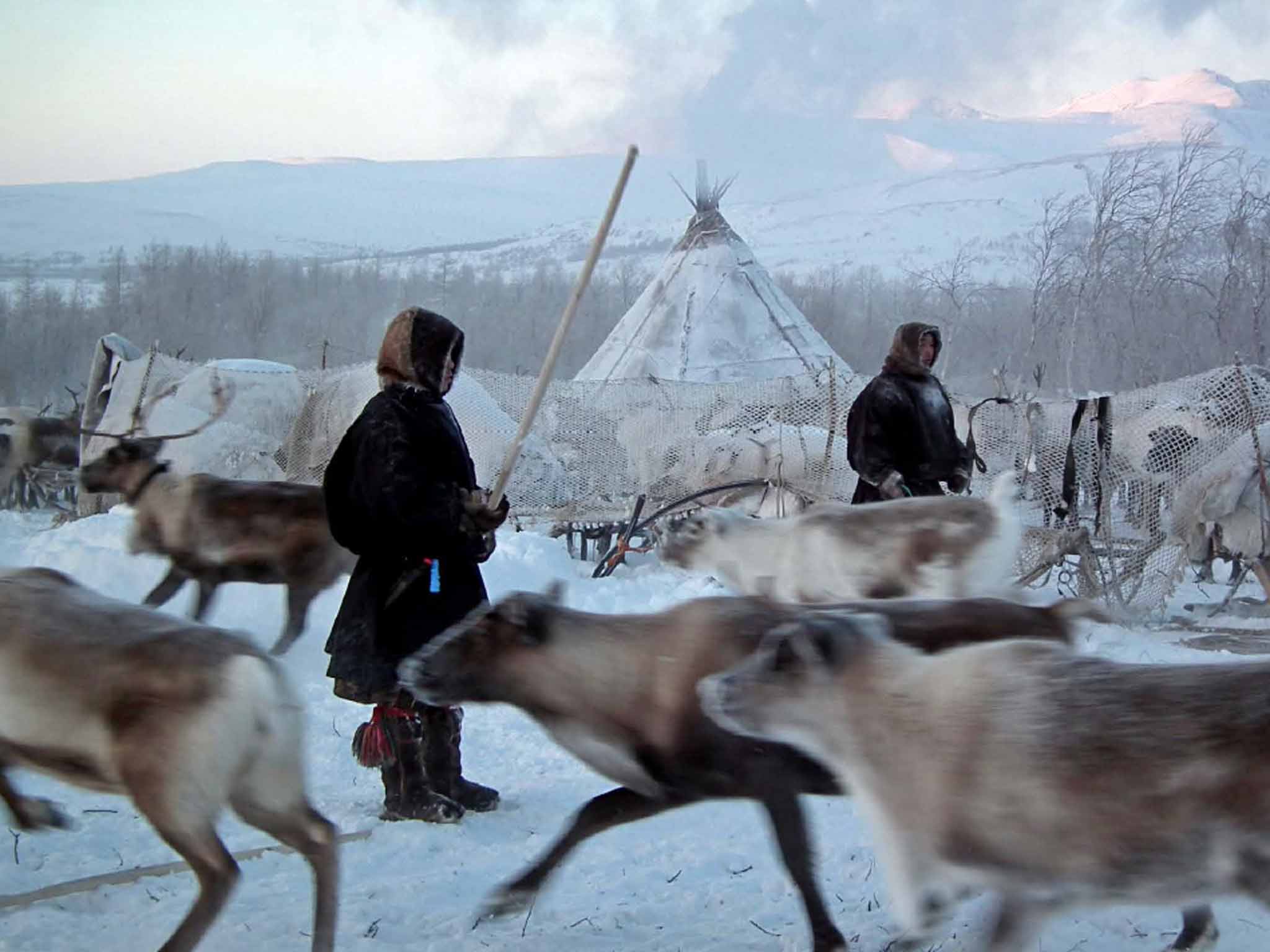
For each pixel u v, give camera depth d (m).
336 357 58.41
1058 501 11.73
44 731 4.00
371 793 6.21
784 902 4.82
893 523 7.47
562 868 5.15
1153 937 4.41
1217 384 11.24
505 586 11.15
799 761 4.21
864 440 8.39
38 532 16.27
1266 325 31.59
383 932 4.49
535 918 4.64
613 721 4.37
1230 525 11.22
